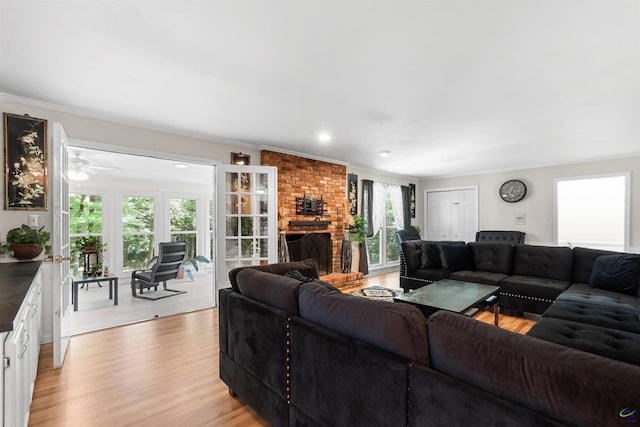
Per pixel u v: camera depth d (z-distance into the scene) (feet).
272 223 14.05
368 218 20.86
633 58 6.63
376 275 20.93
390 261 22.84
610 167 17.01
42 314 9.20
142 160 15.14
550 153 16.05
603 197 19.69
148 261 21.99
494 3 4.98
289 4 5.04
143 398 6.60
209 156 13.23
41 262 8.47
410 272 14.89
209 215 24.91
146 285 16.56
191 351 8.93
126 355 8.64
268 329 5.60
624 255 10.36
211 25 5.60
